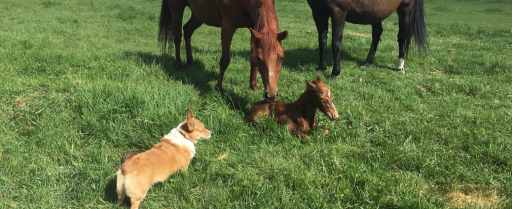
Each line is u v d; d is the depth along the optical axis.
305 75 6.50
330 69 7.14
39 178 3.08
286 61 7.57
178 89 4.82
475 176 3.41
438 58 8.17
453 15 18.95
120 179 2.68
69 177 3.17
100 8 14.25
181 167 3.23
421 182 3.29
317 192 3.04
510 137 4.19
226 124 4.06
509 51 9.42
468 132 4.19
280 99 5.14
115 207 2.83
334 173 3.33
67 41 8.20
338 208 2.88
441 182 3.35
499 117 4.69
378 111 4.81
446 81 6.34
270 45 3.79
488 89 5.90
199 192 3.09
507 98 5.64
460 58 8.09
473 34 12.59
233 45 9.38
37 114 4.05
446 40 11.21
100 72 5.45
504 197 3.15
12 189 2.97
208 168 3.39
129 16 12.80
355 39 10.48
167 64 6.52
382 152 3.78
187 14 14.86
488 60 7.84
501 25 15.91
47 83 4.78
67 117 4.08
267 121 4.11
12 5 13.34
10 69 5.26
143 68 5.85
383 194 3.02
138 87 4.63
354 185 3.18
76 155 3.46
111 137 3.76
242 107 4.69
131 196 2.67
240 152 3.66
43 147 3.53
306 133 4.22
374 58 8.09
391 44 9.91
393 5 6.71
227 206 2.88
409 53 8.54
